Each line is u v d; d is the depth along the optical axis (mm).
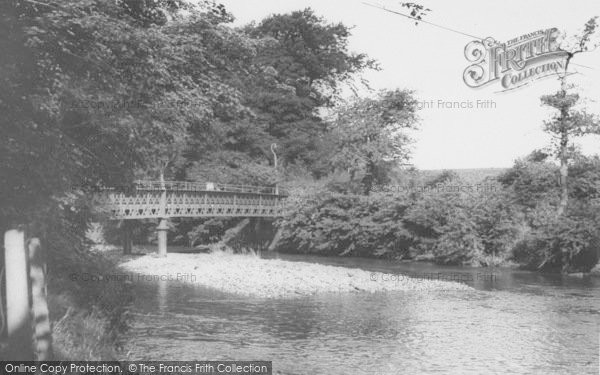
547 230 40000
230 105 19781
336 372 13469
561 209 42031
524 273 38250
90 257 17406
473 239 43906
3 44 11766
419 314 21484
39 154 12062
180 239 63688
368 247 51875
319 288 28078
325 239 53625
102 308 13828
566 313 22047
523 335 17906
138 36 14812
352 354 15234
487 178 49250
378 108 59875
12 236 6520
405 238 48656
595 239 38500
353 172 59031
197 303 23031
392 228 48938
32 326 7301
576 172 44969
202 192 46625
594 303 24625
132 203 39531
